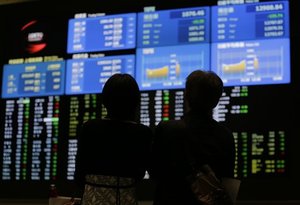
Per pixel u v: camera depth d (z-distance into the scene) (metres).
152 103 3.23
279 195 2.90
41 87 3.52
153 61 3.29
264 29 3.08
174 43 3.26
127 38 3.37
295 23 3.02
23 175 3.45
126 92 2.01
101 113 3.35
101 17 3.46
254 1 3.12
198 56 3.19
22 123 3.52
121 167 1.98
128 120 2.04
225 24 3.16
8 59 3.63
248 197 2.94
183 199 1.87
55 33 3.56
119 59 3.37
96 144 2.00
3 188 3.47
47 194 3.36
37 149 3.45
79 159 2.01
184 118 1.96
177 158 1.88
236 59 3.10
